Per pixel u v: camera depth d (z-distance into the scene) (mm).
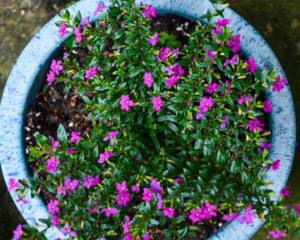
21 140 380
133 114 339
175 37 380
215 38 312
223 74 377
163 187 330
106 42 391
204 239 367
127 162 323
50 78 336
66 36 379
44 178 377
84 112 397
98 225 326
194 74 315
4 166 371
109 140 342
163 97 342
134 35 323
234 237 351
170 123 340
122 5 326
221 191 312
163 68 326
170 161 326
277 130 356
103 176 326
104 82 331
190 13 374
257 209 298
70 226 303
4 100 376
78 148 332
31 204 367
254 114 306
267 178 352
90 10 375
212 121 320
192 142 362
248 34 362
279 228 295
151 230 366
